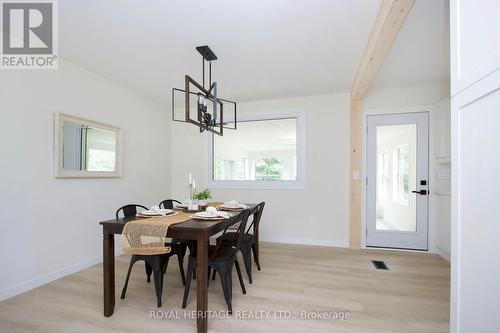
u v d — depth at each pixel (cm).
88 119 293
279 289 234
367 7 184
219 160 445
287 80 329
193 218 207
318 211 383
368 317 188
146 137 396
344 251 352
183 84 344
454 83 100
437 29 214
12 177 222
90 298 218
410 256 329
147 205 396
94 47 244
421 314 192
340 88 359
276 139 415
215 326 177
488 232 81
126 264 301
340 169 375
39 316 190
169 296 222
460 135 97
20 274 227
